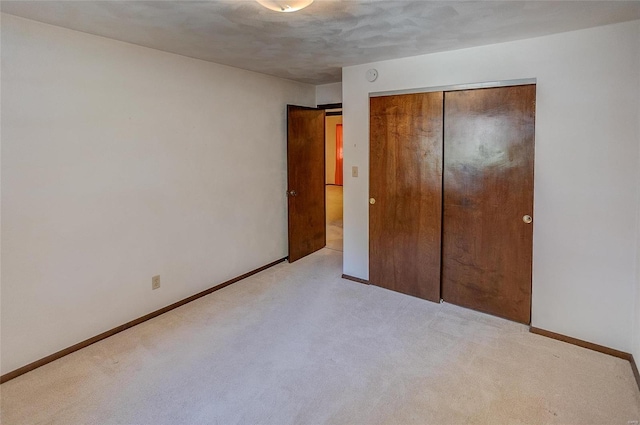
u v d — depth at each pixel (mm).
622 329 2600
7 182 2324
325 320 3205
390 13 2217
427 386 2320
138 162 3041
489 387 2301
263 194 4379
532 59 2773
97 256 2824
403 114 3500
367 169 3834
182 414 2086
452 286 3477
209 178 3680
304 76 4352
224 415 2078
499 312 3217
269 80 4309
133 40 2803
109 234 2887
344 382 2369
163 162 3232
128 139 2953
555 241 2812
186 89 3369
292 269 4512
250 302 3572
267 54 3254
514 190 3014
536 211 2877
